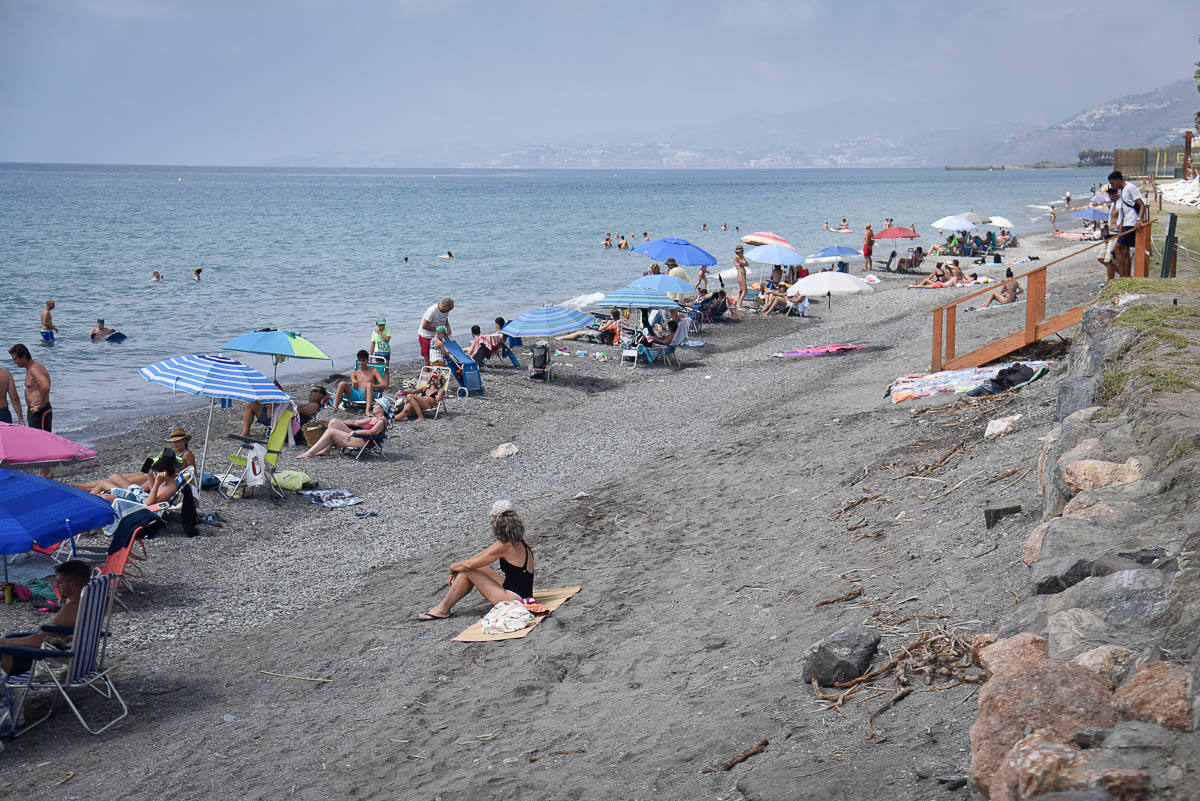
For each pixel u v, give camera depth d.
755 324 29.45
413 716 6.67
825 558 8.35
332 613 9.34
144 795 5.78
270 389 13.08
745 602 7.80
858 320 29.19
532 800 4.96
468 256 52.62
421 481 14.53
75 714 7.00
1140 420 6.45
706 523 10.76
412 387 20.36
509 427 18.05
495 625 8.23
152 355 25.53
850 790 4.12
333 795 5.54
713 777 4.71
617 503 12.33
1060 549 4.98
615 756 5.32
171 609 9.41
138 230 69.50
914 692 5.03
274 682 7.67
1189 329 8.88
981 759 3.38
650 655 7.11
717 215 92.69
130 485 12.23
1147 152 79.56
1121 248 14.83
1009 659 3.95
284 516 12.65
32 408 14.64
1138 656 3.57
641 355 23.83
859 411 15.25
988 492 8.59
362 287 39.66
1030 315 15.50
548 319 21.94
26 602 9.04
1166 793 2.70
